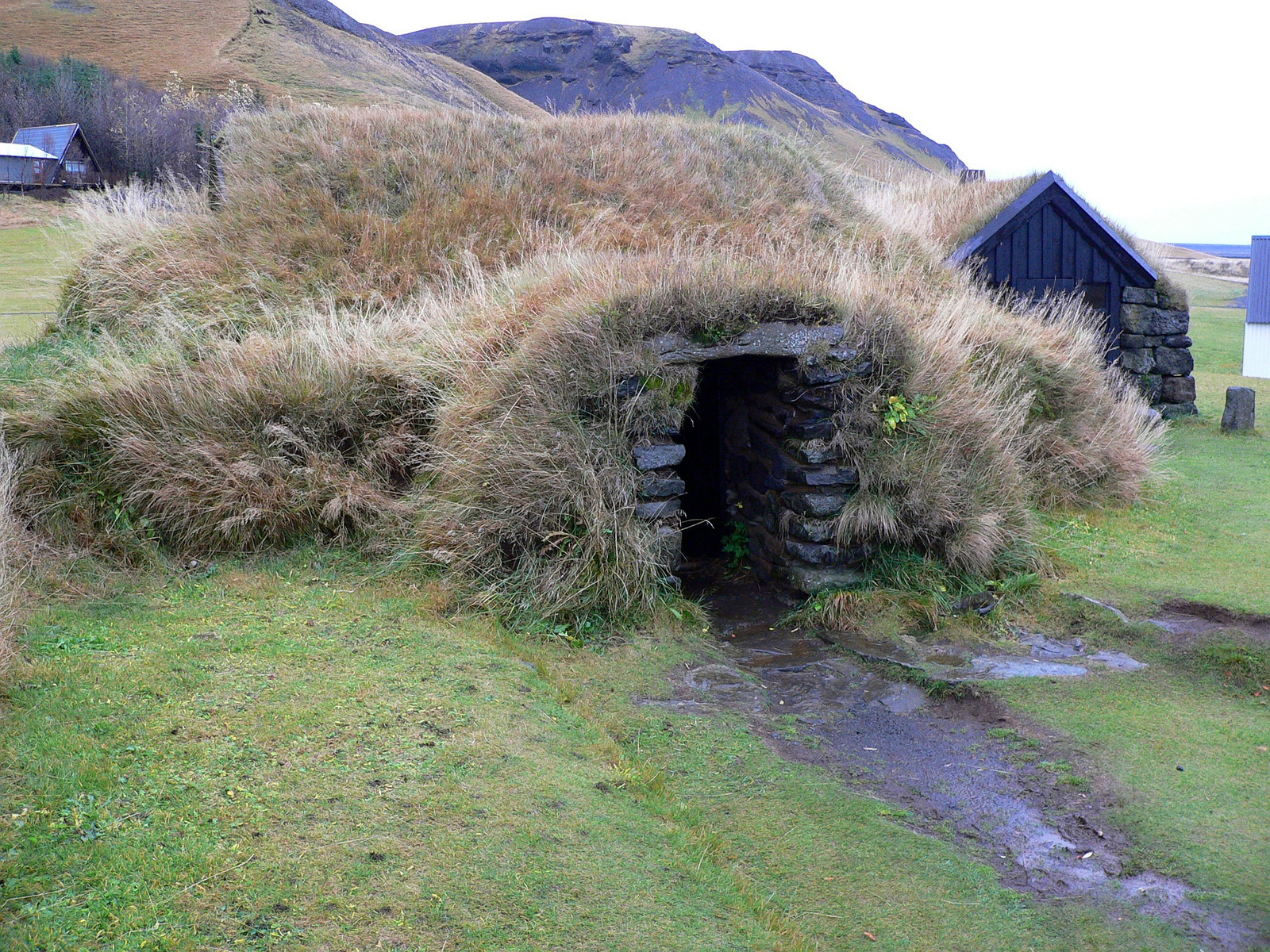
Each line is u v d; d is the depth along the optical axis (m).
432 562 6.77
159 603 6.06
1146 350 14.34
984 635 6.95
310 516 7.12
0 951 2.88
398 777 4.19
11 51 64.00
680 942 3.35
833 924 3.85
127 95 53.16
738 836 4.41
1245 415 13.30
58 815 3.61
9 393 7.16
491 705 5.04
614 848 3.88
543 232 11.23
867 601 7.19
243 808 3.82
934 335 8.64
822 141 17.48
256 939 3.10
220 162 12.28
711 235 11.73
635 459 7.06
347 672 5.25
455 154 12.74
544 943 3.23
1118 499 9.73
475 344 7.78
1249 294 26.09
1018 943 3.80
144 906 3.18
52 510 6.60
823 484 7.40
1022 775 5.11
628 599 6.71
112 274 10.16
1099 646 6.78
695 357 7.18
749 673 6.35
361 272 10.31
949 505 7.52
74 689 4.66
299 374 7.65
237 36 76.50
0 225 27.34
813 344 7.34
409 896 3.39
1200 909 4.03
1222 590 7.41
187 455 7.00
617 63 148.75
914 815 4.73
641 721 5.43
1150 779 5.00
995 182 15.88
